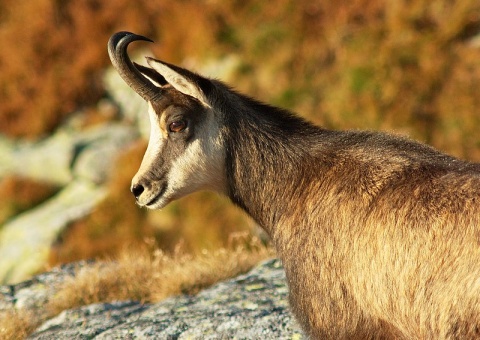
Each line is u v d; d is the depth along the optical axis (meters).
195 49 43.28
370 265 11.59
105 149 42.28
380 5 40.84
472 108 36.31
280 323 15.06
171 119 13.52
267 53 41.31
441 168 11.73
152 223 36.88
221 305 16.38
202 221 35.44
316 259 12.20
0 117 47.00
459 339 10.64
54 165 43.00
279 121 13.43
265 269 18.62
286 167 13.00
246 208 13.66
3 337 17.67
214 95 13.38
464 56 37.78
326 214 12.18
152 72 14.05
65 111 46.50
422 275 11.02
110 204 38.44
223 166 13.59
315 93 39.16
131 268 20.12
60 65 47.44
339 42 40.19
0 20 50.53
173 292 18.58
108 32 47.19
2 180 43.91
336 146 12.80
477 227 10.62
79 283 19.48
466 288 10.52
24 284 20.78
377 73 38.00
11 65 48.06
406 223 11.29
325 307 12.15
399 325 11.43
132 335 15.54
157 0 46.12
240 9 43.44
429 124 36.66
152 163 13.86
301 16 41.69
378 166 12.12
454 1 39.78
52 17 48.69
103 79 46.59
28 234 38.91
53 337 16.42
